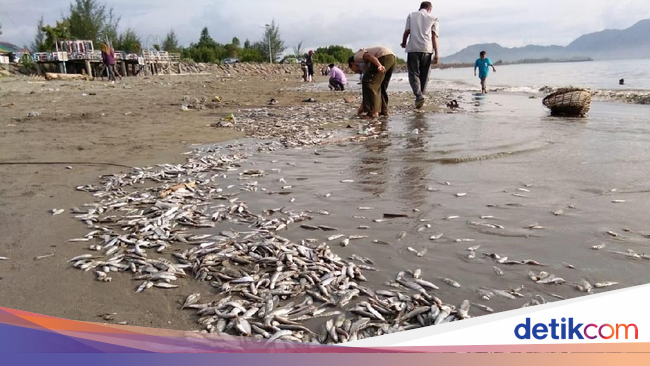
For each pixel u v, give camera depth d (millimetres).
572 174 5441
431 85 27156
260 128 9656
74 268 3428
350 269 3264
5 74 27078
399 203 4664
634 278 3053
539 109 12656
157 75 38062
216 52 67000
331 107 13602
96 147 7582
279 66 60188
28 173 5992
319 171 6016
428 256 3473
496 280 3092
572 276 3105
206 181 5621
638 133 8102
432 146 7277
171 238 3951
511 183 5184
